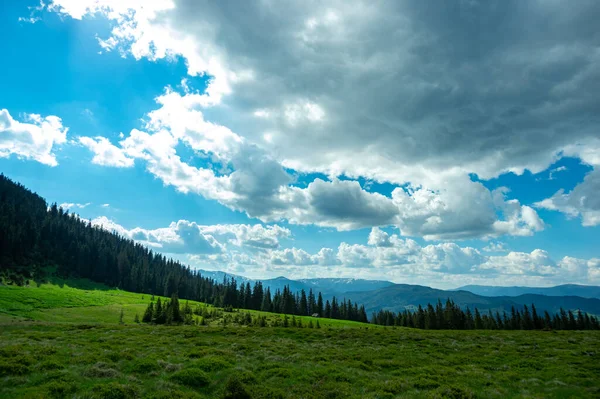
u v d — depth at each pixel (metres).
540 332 48.97
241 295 178.62
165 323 89.94
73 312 95.94
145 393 15.59
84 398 14.20
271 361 23.58
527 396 16.38
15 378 16.09
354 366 22.39
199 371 18.62
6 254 162.62
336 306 184.38
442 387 17.31
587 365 23.84
